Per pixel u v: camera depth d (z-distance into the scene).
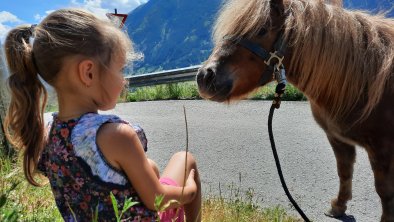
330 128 3.50
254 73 3.21
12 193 3.34
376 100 3.08
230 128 8.21
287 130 7.73
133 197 1.85
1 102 4.67
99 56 1.80
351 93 3.17
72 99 1.85
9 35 1.84
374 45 3.16
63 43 1.74
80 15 1.80
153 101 12.95
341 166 4.11
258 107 9.91
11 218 1.64
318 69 3.13
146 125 9.16
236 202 4.38
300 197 4.93
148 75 14.29
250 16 3.12
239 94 3.26
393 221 3.31
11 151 4.77
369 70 3.12
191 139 7.66
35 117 1.87
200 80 3.17
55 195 1.94
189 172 2.36
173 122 9.23
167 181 2.18
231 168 6.03
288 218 4.11
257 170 5.88
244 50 3.14
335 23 3.11
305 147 6.68
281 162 6.12
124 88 2.13
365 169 5.63
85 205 1.84
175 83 13.99
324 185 5.23
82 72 1.78
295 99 10.45
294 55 3.16
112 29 1.87
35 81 1.85
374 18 3.39
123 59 1.93
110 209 1.80
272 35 3.16
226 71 3.14
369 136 3.25
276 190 5.16
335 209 4.41
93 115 1.79
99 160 1.74
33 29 1.85
